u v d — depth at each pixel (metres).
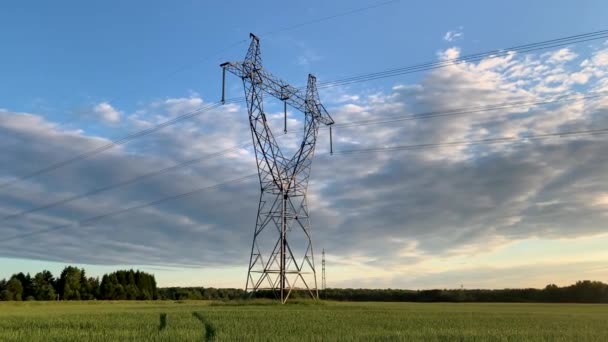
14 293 149.12
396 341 22.17
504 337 24.39
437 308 73.81
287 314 43.50
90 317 40.12
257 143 66.25
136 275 178.25
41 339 23.41
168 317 37.88
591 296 151.50
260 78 64.06
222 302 69.38
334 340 22.06
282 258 67.12
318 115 71.50
